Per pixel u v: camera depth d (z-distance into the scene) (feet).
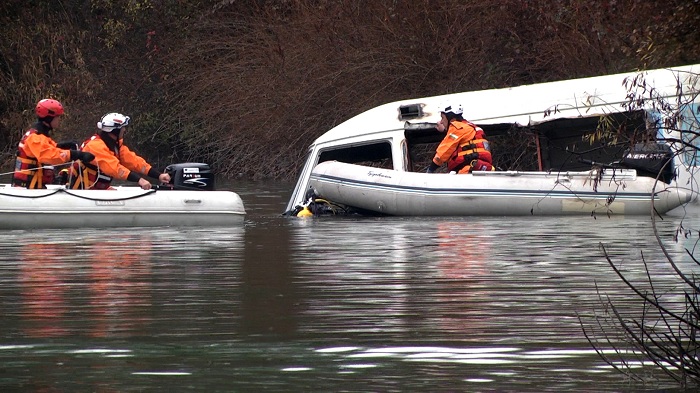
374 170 162.40
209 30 294.05
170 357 67.87
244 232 137.69
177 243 125.29
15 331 75.31
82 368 65.46
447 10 234.99
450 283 93.40
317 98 250.16
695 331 67.82
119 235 134.00
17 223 139.44
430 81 238.89
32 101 320.70
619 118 159.84
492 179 156.76
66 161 142.92
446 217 156.25
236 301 85.97
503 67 230.48
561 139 179.73
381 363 65.92
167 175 148.77
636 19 197.47
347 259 109.60
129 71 309.01
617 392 59.36
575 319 77.56
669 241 121.70
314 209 166.61
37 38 332.39
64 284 94.84
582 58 215.92
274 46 258.16
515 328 74.79
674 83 156.76
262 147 260.83
